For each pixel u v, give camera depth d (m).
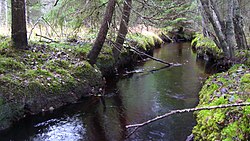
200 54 18.88
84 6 11.44
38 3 14.05
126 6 12.20
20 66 8.66
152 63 16.42
